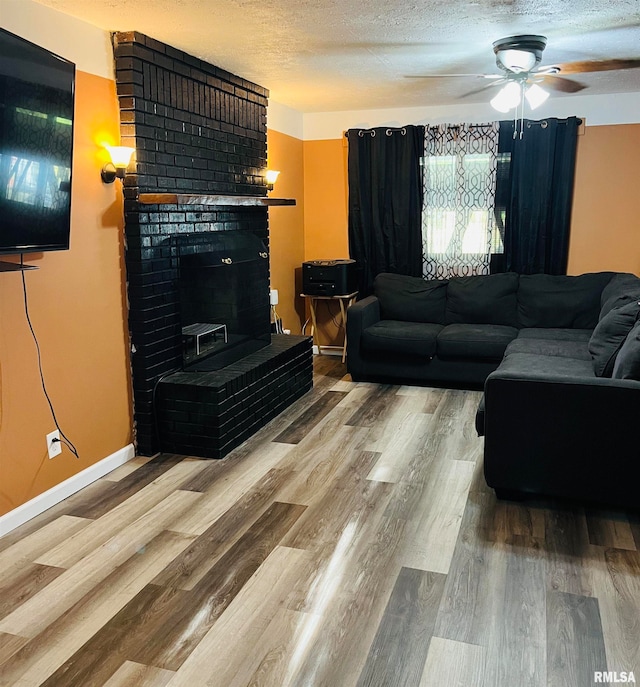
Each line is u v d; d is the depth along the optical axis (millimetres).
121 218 3424
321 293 5727
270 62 3979
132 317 3537
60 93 2631
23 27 2701
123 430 3582
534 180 5371
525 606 2225
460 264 5703
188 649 2037
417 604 2248
